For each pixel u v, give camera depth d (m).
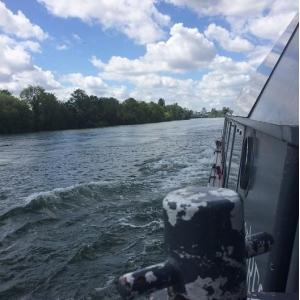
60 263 10.34
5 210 15.41
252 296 1.71
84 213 14.63
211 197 1.36
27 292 8.97
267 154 3.30
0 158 33.53
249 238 1.58
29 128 104.25
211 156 29.89
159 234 11.98
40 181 21.95
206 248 1.33
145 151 35.81
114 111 131.50
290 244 2.22
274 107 3.57
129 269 9.84
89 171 24.97
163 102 178.00
